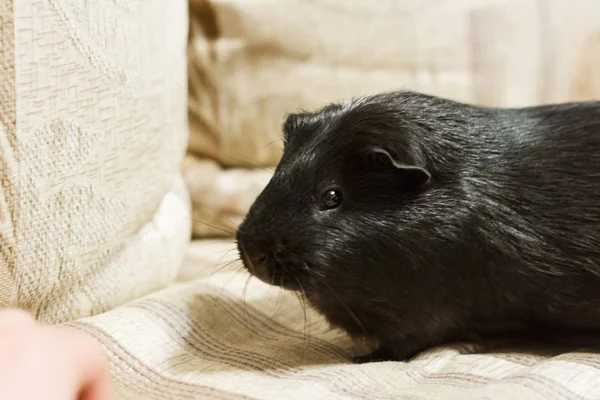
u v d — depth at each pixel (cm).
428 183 44
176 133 50
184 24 51
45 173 41
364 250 43
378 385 40
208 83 62
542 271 44
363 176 43
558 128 46
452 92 64
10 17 39
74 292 44
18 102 40
